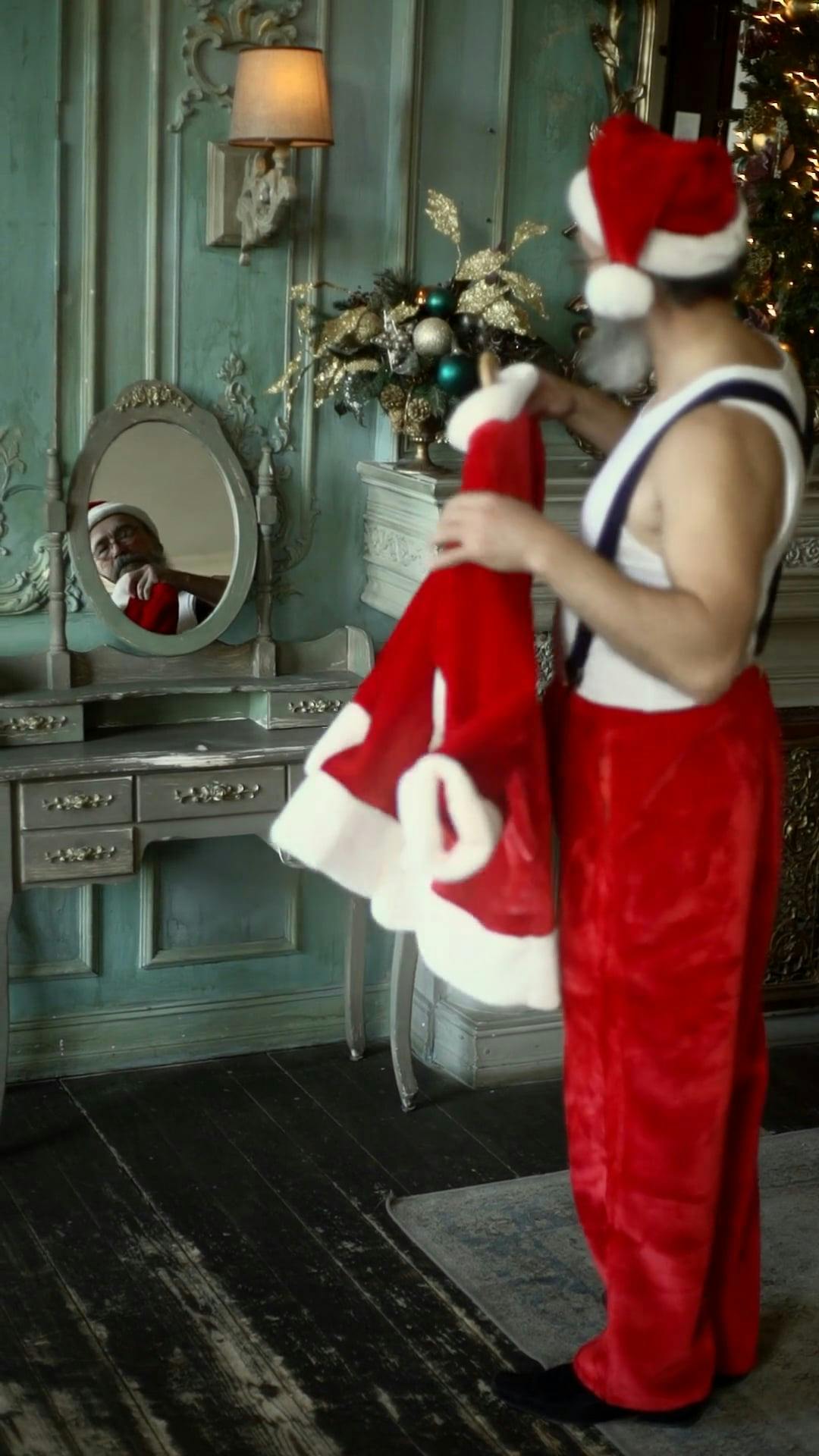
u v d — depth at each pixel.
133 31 3.33
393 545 3.65
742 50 3.78
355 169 3.60
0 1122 3.44
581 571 2.07
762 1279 2.95
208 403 3.56
